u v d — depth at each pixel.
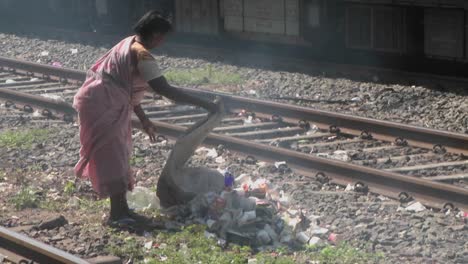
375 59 21.70
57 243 9.16
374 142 13.51
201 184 10.36
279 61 21.25
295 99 17.30
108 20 28.28
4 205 10.52
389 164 12.33
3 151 13.12
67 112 15.55
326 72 19.56
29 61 21.05
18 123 15.18
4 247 8.98
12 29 28.39
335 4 22.53
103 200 10.70
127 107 9.75
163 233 9.45
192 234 9.38
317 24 22.83
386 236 9.41
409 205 10.43
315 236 9.42
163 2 26.58
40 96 16.33
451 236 9.38
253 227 9.43
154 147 13.18
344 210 10.27
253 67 20.58
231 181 10.44
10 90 16.86
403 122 15.25
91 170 9.78
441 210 10.25
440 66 20.47
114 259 8.60
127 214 9.92
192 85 18.89
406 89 17.66
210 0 25.22
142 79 9.74
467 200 10.21
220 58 21.67
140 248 9.08
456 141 12.67
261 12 24.03
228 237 9.37
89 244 9.12
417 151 12.92
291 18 23.33
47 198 10.81
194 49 23.11
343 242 9.17
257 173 11.89
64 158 12.70
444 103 16.41
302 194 10.87
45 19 31.33
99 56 22.80
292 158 12.12
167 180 10.16
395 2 20.86
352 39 22.23
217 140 13.08
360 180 11.24
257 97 17.55
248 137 14.09
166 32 9.79
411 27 20.94
